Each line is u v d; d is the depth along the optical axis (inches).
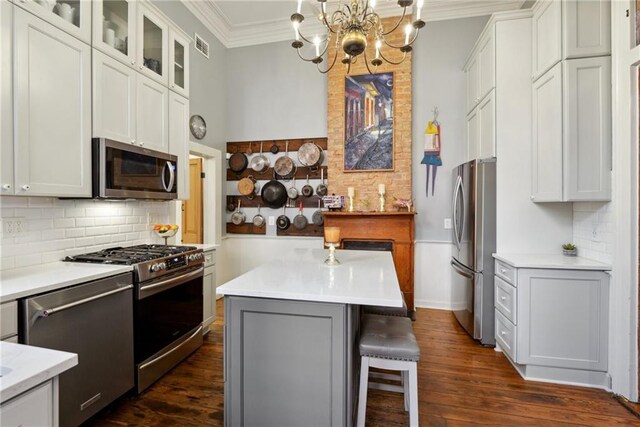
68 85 77.8
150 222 122.1
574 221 110.5
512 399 86.0
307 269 79.4
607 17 92.7
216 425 75.0
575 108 94.7
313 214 174.7
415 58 162.1
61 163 76.2
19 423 28.8
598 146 93.4
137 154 96.6
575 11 94.5
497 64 114.7
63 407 65.3
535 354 95.5
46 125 72.6
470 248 123.9
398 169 161.2
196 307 111.5
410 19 158.9
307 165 173.8
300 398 60.8
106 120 88.3
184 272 103.3
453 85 158.9
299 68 177.0
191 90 152.9
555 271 93.8
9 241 75.6
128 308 81.7
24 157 67.9
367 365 67.6
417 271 162.9
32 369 30.3
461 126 157.9
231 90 185.2
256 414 62.7
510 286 100.7
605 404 83.9
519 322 96.3
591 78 93.8
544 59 104.3
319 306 59.4
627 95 85.7
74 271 75.2
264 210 181.2
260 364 62.3
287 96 178.4
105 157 85.4
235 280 67.8
